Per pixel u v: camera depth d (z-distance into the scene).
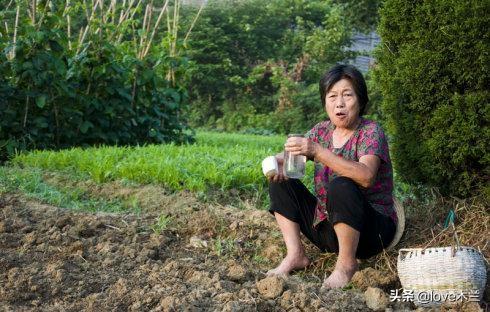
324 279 4.42
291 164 4.16
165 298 3.72
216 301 3.74
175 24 11.27
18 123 9.09
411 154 5.04
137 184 6.66
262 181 6.76
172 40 11.09
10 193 6.40
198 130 22.30
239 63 25.00
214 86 23.95
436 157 4.87
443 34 4.77
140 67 10.29
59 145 9.53
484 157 4.70
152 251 4.68
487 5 4.61
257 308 3.67
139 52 10.78
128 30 10.88
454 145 4.77
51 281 4.09
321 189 4.39
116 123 10.05
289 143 4.04
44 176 7.14
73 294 3.97
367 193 4.27
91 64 9.64
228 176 6.63
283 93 21.39
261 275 4.27
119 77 9.87
